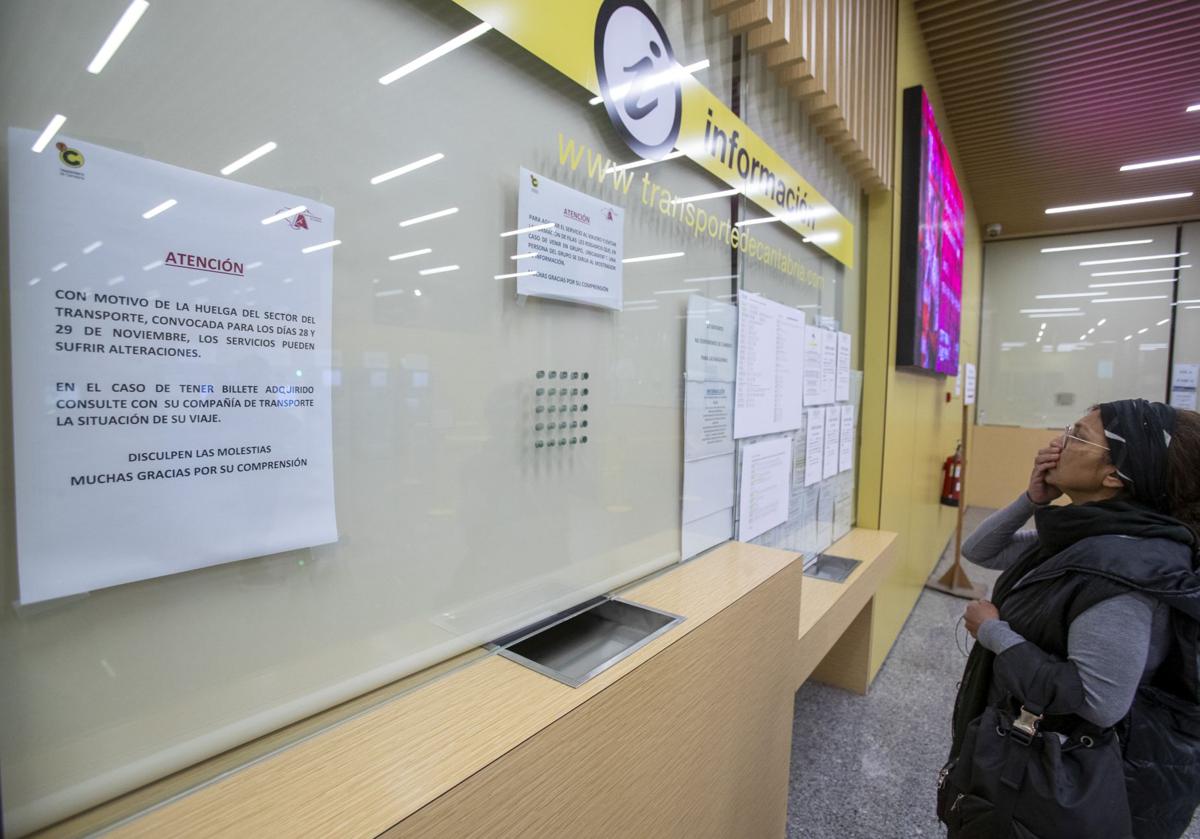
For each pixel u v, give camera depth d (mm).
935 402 3836
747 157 1495
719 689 1025
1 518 421
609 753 739
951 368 3994
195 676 533
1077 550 1002
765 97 1599
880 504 2594
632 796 793
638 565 1176
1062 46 3111
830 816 1726
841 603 1810
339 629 649
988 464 6719
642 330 1150
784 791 1396
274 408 571
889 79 2484
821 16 1643
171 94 490
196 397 513
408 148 692
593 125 994
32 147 420
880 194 2551
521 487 884
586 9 937
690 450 1324
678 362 1275
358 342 647
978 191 5211
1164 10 2799
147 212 477
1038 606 1049
